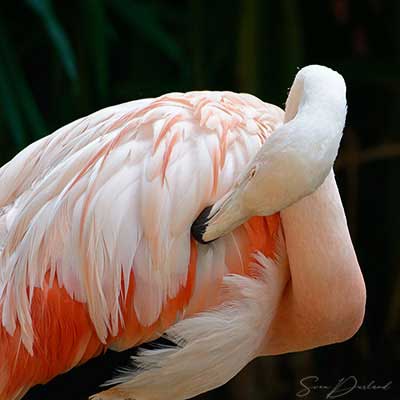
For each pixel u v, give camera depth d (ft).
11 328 14.05
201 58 27.22
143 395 14.93
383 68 27.96
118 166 13.92
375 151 28.45
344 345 29.76
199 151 13.99
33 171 15.17
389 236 29.60
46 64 29.76
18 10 29.04
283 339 15.92
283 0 26.40
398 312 28.84
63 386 14.96
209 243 14.12
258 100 15.66
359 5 30.37
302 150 12.28
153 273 13.80
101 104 27.07
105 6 27.66
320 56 30.78
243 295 14.20
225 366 14.60
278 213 14.57
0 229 14.74
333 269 14.48
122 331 14.33
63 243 13.88
